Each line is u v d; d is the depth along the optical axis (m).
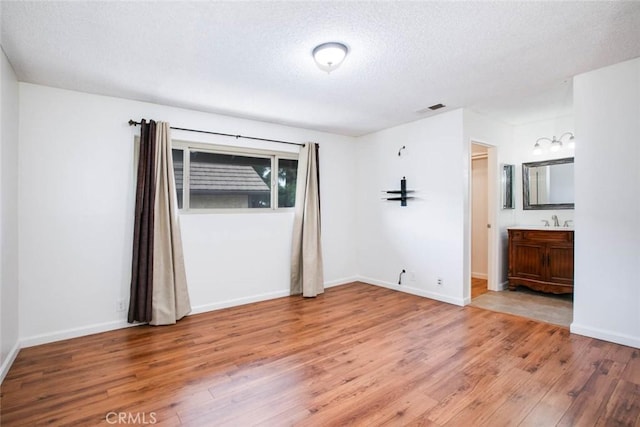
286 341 2.88
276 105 3.55
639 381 2.15
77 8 1.80
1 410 1.89
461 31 2.09
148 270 3.20
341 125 4.49
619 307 2.71
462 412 1.86
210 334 3.04
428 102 3.54
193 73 2.69
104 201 3.14
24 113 2.78
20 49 2.25
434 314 3.57
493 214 4.52
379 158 4.87
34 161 2.82
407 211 4.47
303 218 4.41
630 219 2.64
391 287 4.73
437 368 2.37
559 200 4.41
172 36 2.11
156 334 3.04
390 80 2.89
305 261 4.35
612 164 2.71
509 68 2.68
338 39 2.17
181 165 3.61
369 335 3.00
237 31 2.06
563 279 4.03
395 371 2.33
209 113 3.79
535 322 3.29
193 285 3.64
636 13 1.90
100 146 3.13
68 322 2.96
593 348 2.64
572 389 2.07
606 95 2.71
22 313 2.75
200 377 2.27
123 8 1.80
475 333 3.02
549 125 4.44
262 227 4.17
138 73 2.68
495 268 4.53
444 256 4.03
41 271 2.84
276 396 2.03
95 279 3.09
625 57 2.53
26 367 2.40
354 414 1.85
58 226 2.92
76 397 2.02
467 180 3.90
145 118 3.38
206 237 3.73
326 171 4.89
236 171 4.02
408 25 2.01
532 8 1.85
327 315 3.58
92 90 3.02
